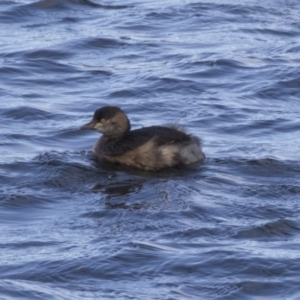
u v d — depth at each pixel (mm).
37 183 20328
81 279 15914
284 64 29609
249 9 35344
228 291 15562
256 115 25359
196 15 34594
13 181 20406
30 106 25406
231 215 18688
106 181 20594
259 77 28469
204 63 29531
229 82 28125
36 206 19156
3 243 17250
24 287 15406
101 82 28000
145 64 29609
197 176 20875
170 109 25781
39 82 27969
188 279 15953
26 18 33969
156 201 19391
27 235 17656
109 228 17984
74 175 20844
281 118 25078
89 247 17016
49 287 15508
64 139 23328
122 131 22016
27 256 16672
